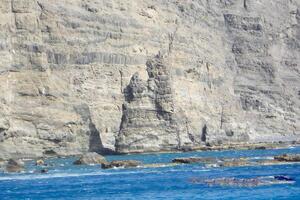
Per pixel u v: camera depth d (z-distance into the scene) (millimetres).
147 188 101562
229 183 103000
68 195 97188
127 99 167500
